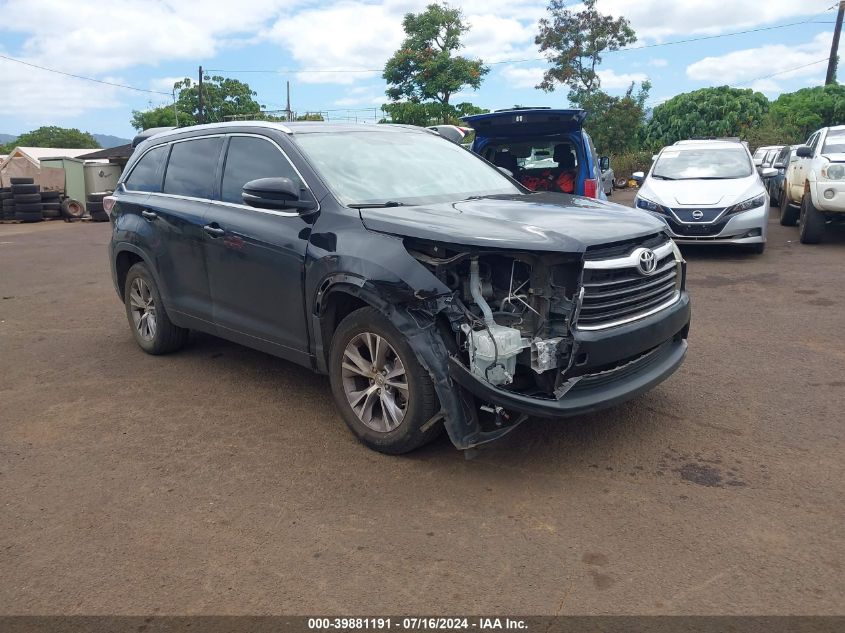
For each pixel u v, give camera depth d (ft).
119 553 10.38
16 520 11.35
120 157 91.81
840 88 127.03
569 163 31.83
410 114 105.91
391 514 11.21
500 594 9.21
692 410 14.94
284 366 18.84
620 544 10.20
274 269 14.66
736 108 127.75
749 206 31.89
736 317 22.49
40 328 24.17
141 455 13.65
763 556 9.81
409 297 11.89
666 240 13.82
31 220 80.43
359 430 13.55
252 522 11.11
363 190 14.64
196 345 21.01
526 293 11.95
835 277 27.84
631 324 12.38
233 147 16.71
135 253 19.16
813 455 12.75
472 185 16.49
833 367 17.39
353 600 9.20
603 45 102.17
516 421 12.09
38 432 14.90
